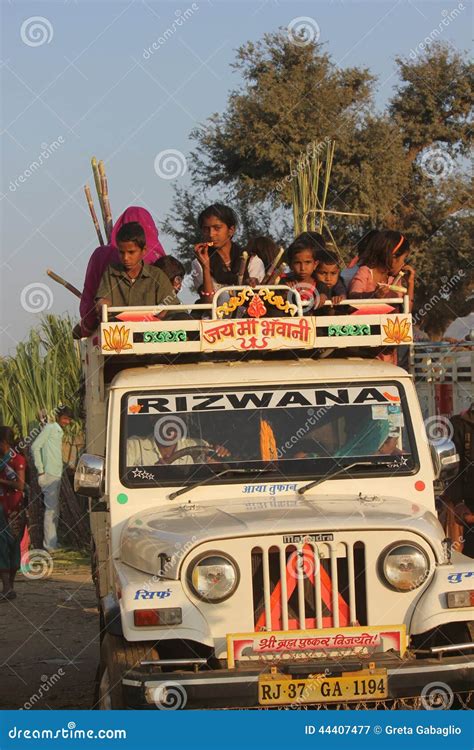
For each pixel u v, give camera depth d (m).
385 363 11.02
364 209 37.06
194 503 10.11
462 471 14.16
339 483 10.34
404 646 8.93
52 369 29.16
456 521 14.29
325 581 9.11
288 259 12.51
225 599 8.91
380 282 12.55
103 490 10.50
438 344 17.73
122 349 10.62
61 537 26.84
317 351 11.44
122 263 11.92
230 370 10.70
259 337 10.78
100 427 11.57
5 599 20.11
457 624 9.36
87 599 20.08
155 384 10.52
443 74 40.34
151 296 11.85
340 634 8.87
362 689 8.68
